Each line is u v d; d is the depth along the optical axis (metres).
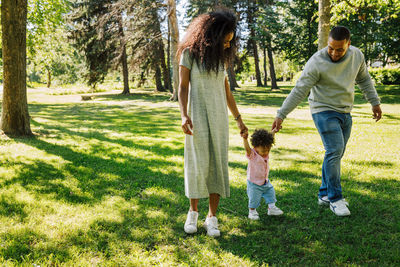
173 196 3.62
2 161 5.02
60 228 2.71
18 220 2.88
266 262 2.29
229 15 2.67
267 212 3.21
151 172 4.68
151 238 2.61
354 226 2.81
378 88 26.05
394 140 7.06
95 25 26.52
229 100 3.02
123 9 21.73
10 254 2.28
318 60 3.10
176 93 21.34
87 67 29.94
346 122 3.21
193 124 2.66
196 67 2.65
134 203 3.38
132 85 43.97
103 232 2.67
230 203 3.45
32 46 14.13
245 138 3.08
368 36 22.41
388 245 2.47
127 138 7.81
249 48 32.19
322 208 3.27
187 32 2.75
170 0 18.48
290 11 25.80
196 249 2.46
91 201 3.42
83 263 2.19
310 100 3.36
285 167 4.92
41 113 14.41
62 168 4.75
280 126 3.27
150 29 23.19
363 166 4.83
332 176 3.08
